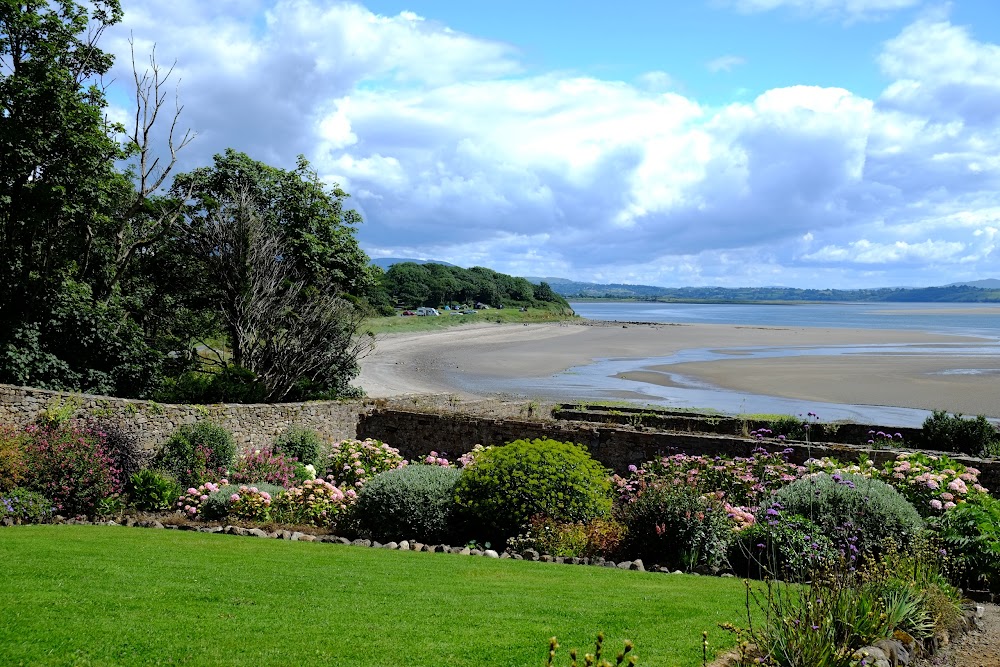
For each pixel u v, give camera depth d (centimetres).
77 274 1938
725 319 13338
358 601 614
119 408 1442
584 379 3972
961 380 3725
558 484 1024
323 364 2091
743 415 2019
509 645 500
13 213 1702
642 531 920
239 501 1116
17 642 469
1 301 1702
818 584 543
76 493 1157
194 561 765
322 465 1582
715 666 461
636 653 487
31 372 1616
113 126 1933
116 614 542
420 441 1808
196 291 2231
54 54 1767
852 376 3941
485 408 2167
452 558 870
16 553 761
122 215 2105
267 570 730
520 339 7088
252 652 475
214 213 2131
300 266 2311
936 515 965
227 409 1612
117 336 1803
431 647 493
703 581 771
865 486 907
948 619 594
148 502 1239
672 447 1498
